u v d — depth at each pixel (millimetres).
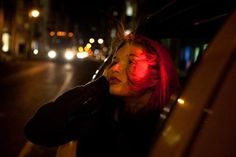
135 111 2117
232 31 1523
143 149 2055
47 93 16812
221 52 1522
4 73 28844
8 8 57969
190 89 1583
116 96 2150
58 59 65938
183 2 2314
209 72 1532
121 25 2453
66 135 2250
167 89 2074
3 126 9078
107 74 2209
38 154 6781
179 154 1466
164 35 3020
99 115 2262
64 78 25469
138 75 2031
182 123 1527
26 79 24250
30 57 67375
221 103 1463
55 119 2191
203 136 1450
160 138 1613
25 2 68125
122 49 2123
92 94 2213
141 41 2111
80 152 2320
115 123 2215
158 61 2078
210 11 2273
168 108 1949
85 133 2273
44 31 82688
